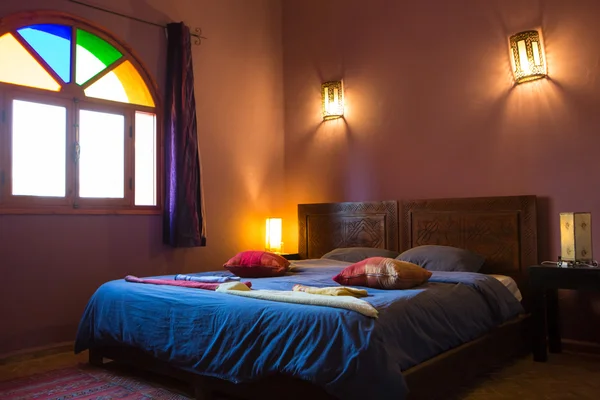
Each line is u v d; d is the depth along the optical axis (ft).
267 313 7.62
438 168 14.62
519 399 8.68
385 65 15.87
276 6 18.54
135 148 14.30
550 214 12.62
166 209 14.55
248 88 17.33
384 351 6.70
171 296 9.25
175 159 14.47
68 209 12.72
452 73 14.44
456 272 11.52
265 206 17.74
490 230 13.17
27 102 12.21
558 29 12.59
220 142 16.35
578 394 8.94
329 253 15.19
